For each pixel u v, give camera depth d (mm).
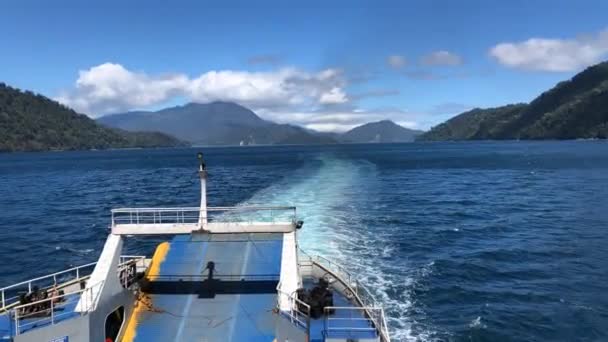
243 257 20625
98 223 57906
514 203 68562
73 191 95875
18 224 59375
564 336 25172
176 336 16562
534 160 158125
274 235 22391
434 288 31000
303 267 22844
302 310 16047
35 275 37344
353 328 15898
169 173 138375
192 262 20359
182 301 18109
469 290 31219
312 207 56781
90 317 14727
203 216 18703
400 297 29219
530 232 48625
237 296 18297
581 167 126000
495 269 35938
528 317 27328
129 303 17500
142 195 83562
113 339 16375
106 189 97438
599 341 24609
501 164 145625
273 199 64875
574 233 47812
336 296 20047
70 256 42781
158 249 21359
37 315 15602
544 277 34188
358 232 44500
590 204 65938
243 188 84438
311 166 137750
